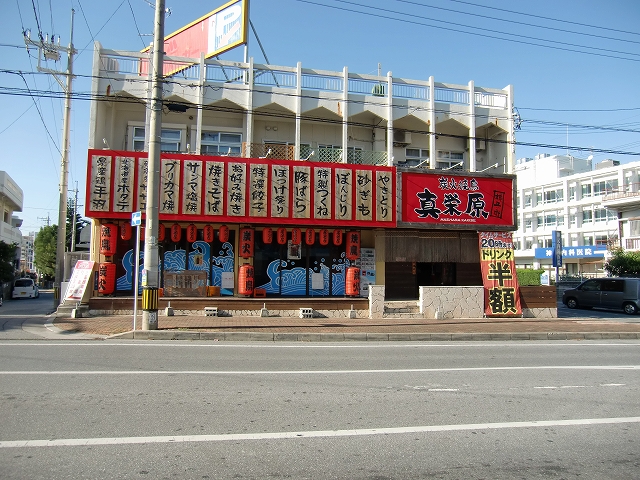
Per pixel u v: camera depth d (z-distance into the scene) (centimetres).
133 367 817
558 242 2464
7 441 468
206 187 1645
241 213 1659
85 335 1213
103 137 1761
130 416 552
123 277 1706
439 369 868
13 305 2684
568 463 451
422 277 1991
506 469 434
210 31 1970
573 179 5228
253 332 1223
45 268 5528
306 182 1717
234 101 1786
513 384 758
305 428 529
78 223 5294
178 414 565
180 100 1766
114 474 402
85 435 489
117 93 1759
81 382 700
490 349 1135
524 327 1490
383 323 1511
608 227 4816
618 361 987
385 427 539
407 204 1808
